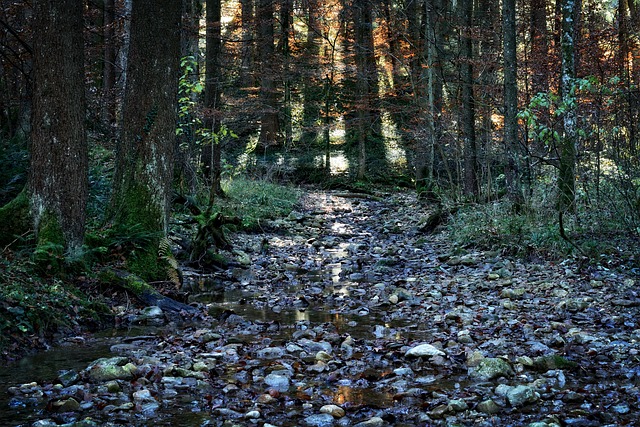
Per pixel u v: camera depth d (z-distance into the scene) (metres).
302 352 5.70
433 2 19.53
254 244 13.27
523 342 5.89
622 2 16.86
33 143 7.57
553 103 11.71
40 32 7.50
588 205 10.37
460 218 13.24
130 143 8.60
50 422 3.92
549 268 9.28
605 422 3.93
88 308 6.98
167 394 4.60
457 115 16.84
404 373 5.05
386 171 27.39
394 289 8.84
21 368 5.27
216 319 7.36
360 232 16.19
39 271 7.16
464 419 4.08
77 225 7.71
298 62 26.69
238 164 25.02
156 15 8.50
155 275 8.32
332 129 26.48
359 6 24.50
